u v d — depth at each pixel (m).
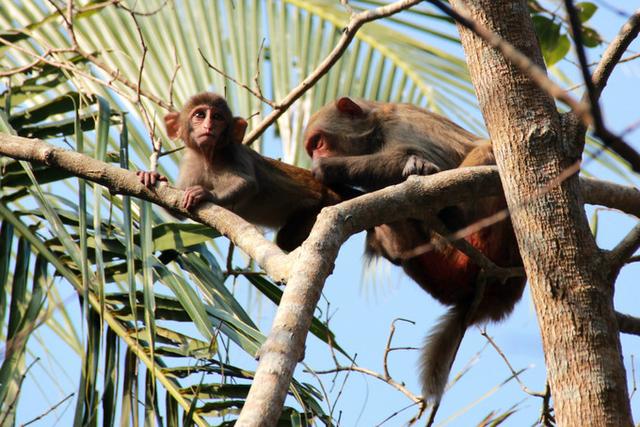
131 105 13.27
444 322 12.14
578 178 8.00
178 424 9.05
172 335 9.57
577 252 7.63
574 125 8.05
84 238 9.20
